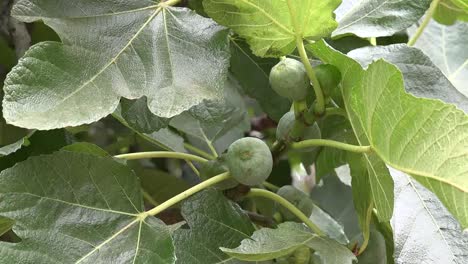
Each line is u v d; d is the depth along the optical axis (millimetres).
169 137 1283
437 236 1070
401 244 1064
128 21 1065
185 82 1049
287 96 1073
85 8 1057
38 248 1004
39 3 1047
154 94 1039
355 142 1179
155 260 1018
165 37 1069
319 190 1501
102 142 1438
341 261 1038
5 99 985
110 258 1018
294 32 1060
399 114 970
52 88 1005
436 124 950
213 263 1078
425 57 1116
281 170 1459
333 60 1064
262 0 1039
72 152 1041
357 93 1032
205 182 1081
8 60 1349
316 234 1068
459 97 1106
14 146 1072
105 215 1039
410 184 1090
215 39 1069
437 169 962
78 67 1026
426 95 1104
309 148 1103
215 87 1050
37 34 1286
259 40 1078
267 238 1035
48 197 1023
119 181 1053
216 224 1098
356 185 1117
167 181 1388
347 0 1172
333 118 1180
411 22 1146
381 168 1021
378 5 1157
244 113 1378
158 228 1045
